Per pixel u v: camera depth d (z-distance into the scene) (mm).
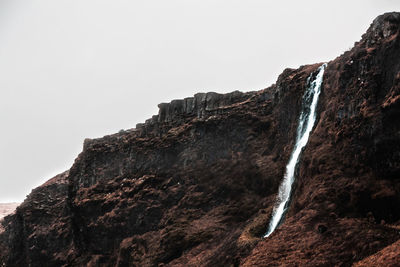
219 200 66750
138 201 75188
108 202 80562
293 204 44906
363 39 50000
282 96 68812
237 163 69750
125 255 69375
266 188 62000
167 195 72875
